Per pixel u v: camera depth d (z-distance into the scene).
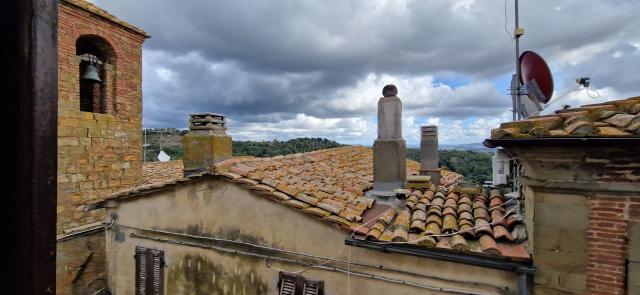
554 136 4.14
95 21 9.63
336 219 5.91
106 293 8.48
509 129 4.58
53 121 0.94
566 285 4.52
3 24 0.85
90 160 9.48
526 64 6.62
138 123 11.12
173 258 7.61
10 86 0.85
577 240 4.46
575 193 4.46
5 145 0.86
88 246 9.30
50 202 0.94
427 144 10.75
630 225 4.17
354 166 11.81
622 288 4.21
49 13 0.92
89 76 9.56
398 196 6.85
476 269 5.19
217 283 7.11
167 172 12.79
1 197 0.87
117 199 8.25
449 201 7.07
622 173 4.17
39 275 0.92
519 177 5.05
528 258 4.72
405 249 5.37
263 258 6.67
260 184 6.76
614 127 4.14
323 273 6.20
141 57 11.34
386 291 5.74
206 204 7.32
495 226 5.62
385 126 8.06
